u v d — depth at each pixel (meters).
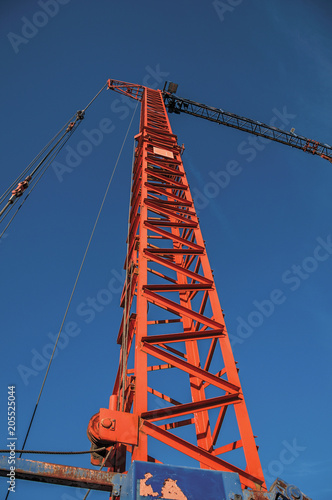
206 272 19.09
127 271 19.25
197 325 18.89
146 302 16.45
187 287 18.03
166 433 12.32
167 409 13.09
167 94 57.19
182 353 17.78
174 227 21.97
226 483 10.02
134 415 12.59
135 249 20.88
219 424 14.39
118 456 12.71
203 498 9.55
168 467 9.99
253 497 10.17
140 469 9.80
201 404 13.63
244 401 14.03
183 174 26.64
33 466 9.50
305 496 10.56
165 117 36.12
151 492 9.40
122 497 9.48
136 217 23.44
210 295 17.97
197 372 14.57
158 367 15.38
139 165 27.45
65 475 9.59
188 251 20.05
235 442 13.33
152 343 15.14
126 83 44.69
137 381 13.60
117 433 11.97
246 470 12.47
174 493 9.49
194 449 12.27
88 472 9.80
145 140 29.14
